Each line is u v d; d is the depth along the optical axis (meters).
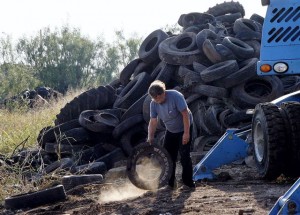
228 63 13.67
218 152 9.54
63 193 8.88
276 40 7.93
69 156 13.41
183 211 7.03
